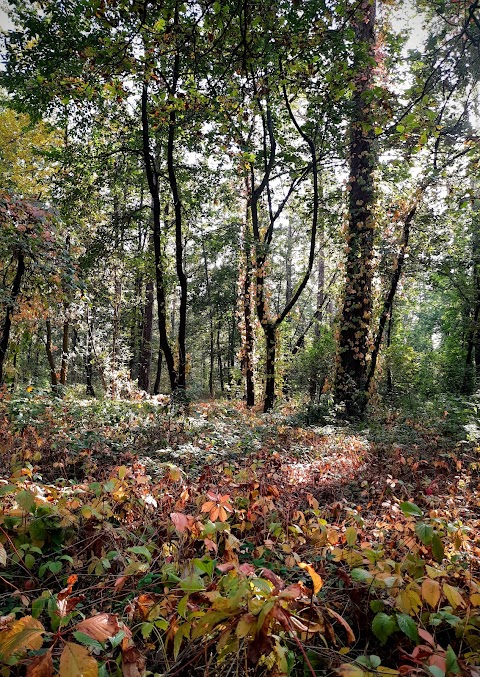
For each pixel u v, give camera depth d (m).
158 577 2.54
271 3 5.08
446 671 1.58
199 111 8.72
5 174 16.97
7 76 11.20
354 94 10.46
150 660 2.04
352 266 12.01
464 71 7.60
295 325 28.84
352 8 5.33
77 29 9.95
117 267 15.93
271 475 5.12
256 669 1.79
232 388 20.84
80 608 2.31
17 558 2.43
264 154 14.06
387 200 12.91
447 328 22.77
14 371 10.71
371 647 2.23
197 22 4.93
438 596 1.85
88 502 3.13
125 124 12.21
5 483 2.99
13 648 1.37
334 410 11.27
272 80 6.30
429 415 9.81
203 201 14.34
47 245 8.39
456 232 14.35
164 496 3.66
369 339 12.21
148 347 24.17
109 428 7.64
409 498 4.51
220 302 30.55
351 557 2.49
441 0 7.55
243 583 1.63
